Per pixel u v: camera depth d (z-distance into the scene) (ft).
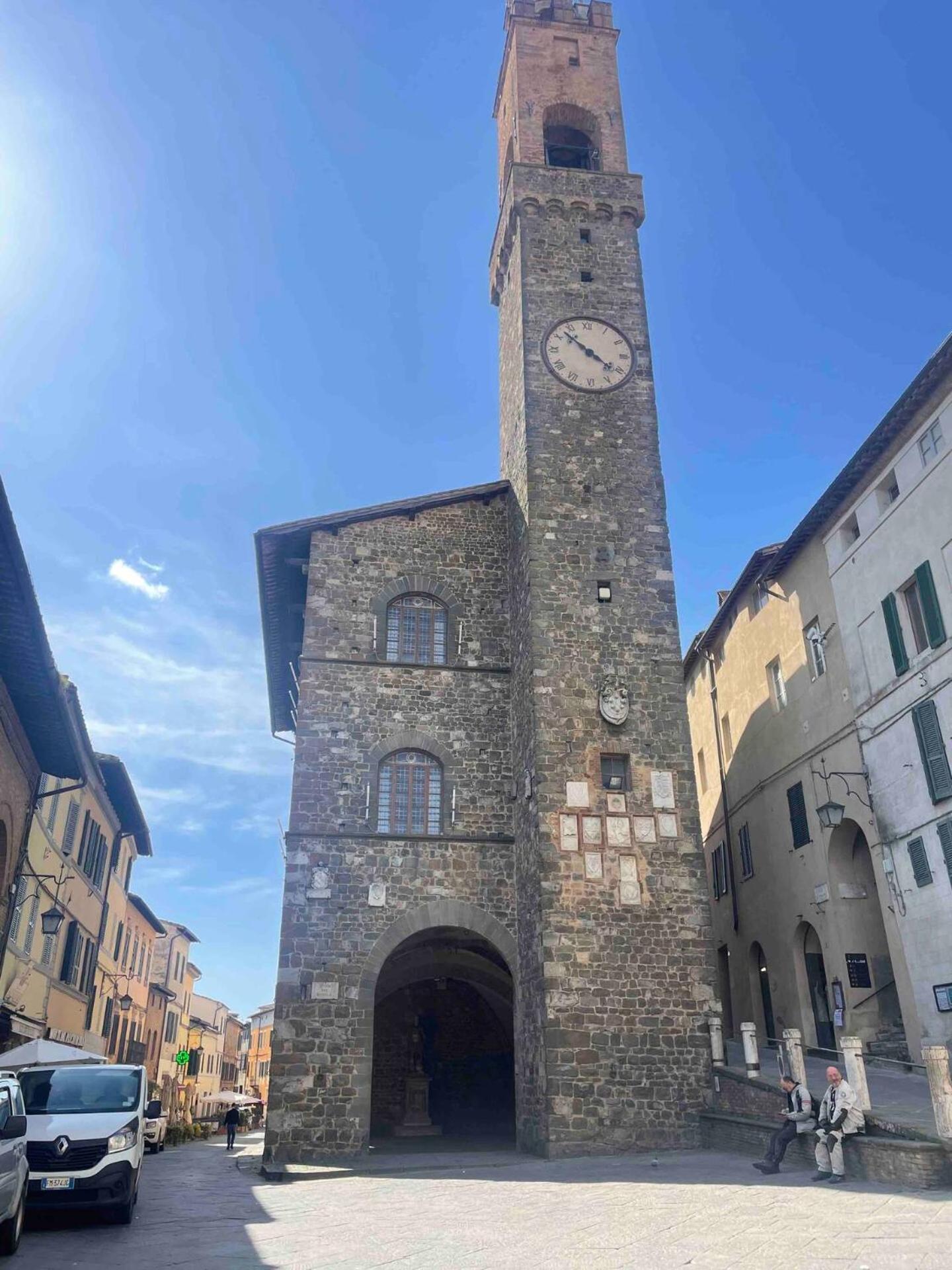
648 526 82.07
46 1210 42.73
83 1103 46.14
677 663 77.61
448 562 86.79
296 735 78.02
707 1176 48.75
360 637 82.48
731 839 108.47
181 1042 209.56
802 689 89.35
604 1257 29.32
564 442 84.28
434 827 77.71
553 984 66.64
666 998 67.46
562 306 90.02
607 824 71.67
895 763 72.28
